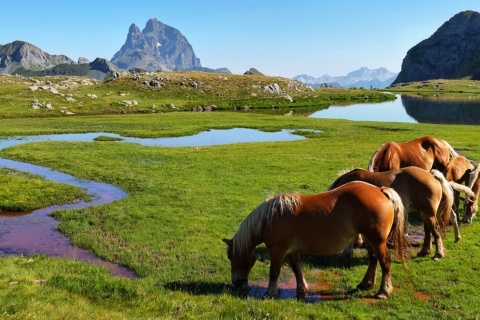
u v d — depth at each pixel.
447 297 8.77
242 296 8.96
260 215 8.80
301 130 46.22
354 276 10.09
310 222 8.36
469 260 10.65
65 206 17.41
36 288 7.70
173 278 10.12
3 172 23.62
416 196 10.58
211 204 16.70
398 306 8.27
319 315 7.64
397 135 37.91
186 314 7.06
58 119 57.84
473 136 35.00
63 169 24.80
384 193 8.65
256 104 91.69
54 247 12.67
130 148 32.41
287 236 8.51
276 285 8.93
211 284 9.73
